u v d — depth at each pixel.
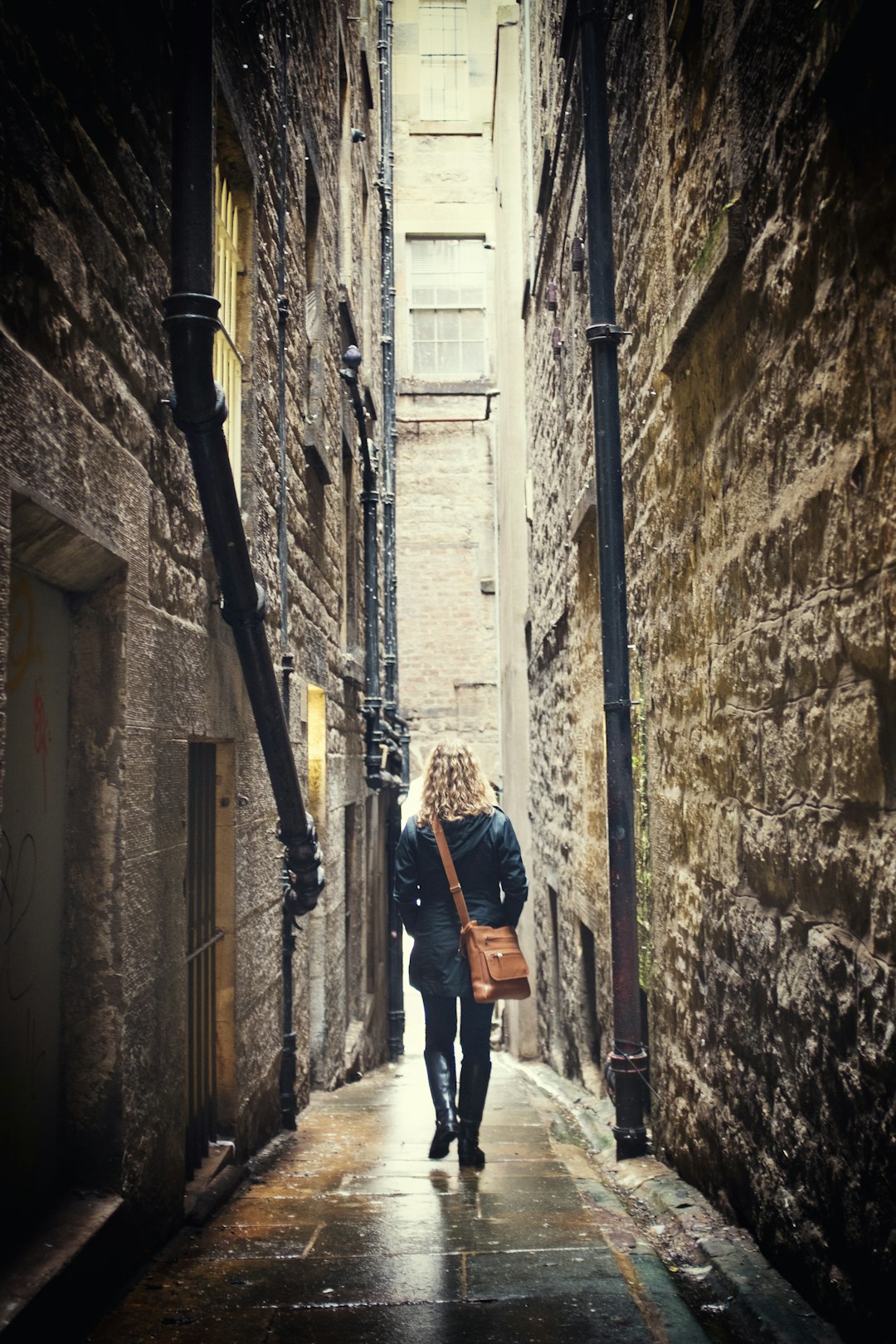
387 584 12.33
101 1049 2.75
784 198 2.67
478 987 4.39
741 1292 2.69
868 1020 2.23
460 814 4.59
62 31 2.47
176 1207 3.30
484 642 16.45
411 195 16.97
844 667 2.35
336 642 7.83
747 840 3.14
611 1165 4.57
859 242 2.20
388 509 12.48
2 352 2.06
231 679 4.30
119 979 2.77
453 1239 3.31
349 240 8.77
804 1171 2.65
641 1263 3.07
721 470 3.38
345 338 8.70
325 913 7.10
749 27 2.94
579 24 4.90
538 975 11.61
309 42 6.79
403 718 13.80
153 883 3.09
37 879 2.58
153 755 3.10
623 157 5.05
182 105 3.06
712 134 3.39
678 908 4.11
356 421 9.52
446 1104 4.43
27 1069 2.51
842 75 2.27
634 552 4.96
